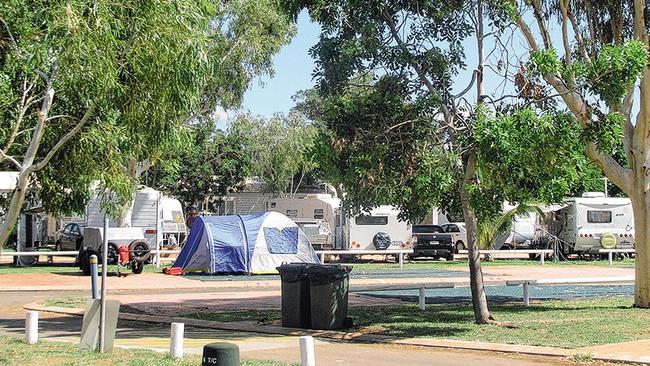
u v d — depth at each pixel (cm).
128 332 1669
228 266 3200
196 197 5803
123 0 1174
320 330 1650
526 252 3972
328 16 1667
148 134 1268
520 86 1538
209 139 5475
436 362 1271
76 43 1105
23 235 3631
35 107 1356
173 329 1224
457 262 4122
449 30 1659
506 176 1464
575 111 1703
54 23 1109
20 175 1228
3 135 1352
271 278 3081
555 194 1513
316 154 1594
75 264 3653
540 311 1953
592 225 4209
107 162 1377
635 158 1920
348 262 4119
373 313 1944
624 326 1630
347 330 1645
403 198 1656
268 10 3666
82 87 1195
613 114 1527
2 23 1223
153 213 3875
